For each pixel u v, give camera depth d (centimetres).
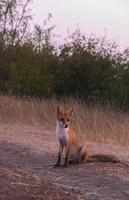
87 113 2939
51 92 3897
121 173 1670
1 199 1270
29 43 4247
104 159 1828
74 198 1384
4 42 4262
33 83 3891
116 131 2602
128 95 3762
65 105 3170
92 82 3853
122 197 1442
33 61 4025
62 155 1872
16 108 3100
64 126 1792
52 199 1342
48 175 1641
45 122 2992
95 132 2598
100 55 3931
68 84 3916
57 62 4003
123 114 3177
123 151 2247
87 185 1534
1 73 4122
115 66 3900
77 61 3919
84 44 4009
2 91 4019
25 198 1307
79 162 1819
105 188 1511
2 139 2331
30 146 2175
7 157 1928
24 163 1828
